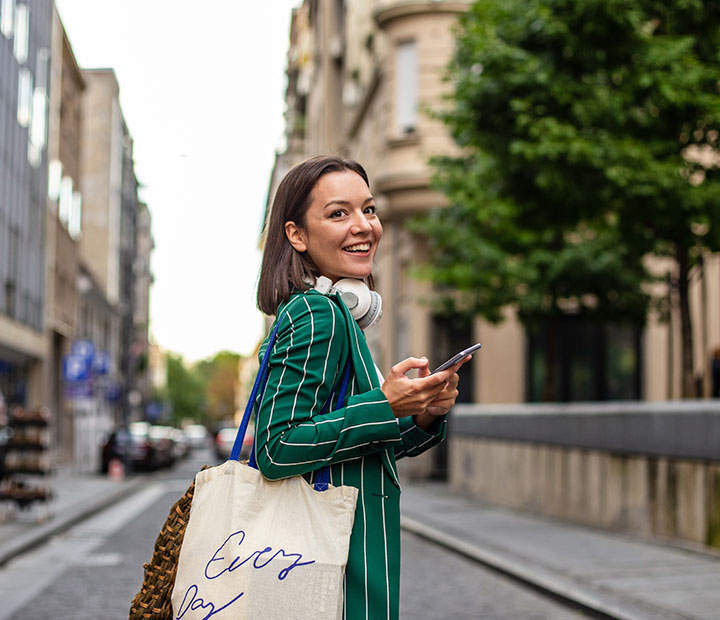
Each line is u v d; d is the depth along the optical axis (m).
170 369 125.50
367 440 2.22
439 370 2.28
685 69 12.91
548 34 13.31
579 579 9.24
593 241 18.45
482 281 18.61
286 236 2.46
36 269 34.06
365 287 2.45
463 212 18.47
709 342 23.28
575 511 14.66
